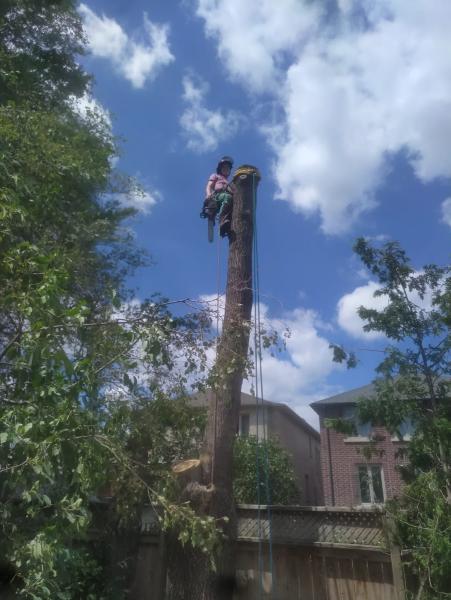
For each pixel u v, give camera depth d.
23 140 5.81
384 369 6.71
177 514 3.77
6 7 9.05
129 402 4.98
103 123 8.74
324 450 16.98
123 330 3.93
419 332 6.79
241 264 7.01
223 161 7.70
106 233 8.03
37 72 9.26
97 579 6.64
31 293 3.38
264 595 7.15
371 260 7.15
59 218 6.12
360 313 7.04
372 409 6.62
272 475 13.12
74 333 3.93
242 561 7.40
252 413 19.27
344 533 7.09
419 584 5.93
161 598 7.14
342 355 6.95
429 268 7.01
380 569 6.69
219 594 6.27
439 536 5.47
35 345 3.17
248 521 7.60
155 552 7.73
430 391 6.56
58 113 8.49
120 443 4.07
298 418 21.98
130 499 5.49
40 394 3.12
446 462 6.03
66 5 9.71
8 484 3.14
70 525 2.98
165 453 6.52
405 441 6.59
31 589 2.86
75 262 5.84
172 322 4.45
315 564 7.07
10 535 3.04
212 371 5.07
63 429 3.03
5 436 2.89
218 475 6.19
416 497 5.90
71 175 6.84
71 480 3.25
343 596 6.79
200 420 6.58
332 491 16.36
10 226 4.28
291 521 7.41
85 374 3.31
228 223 7.28
